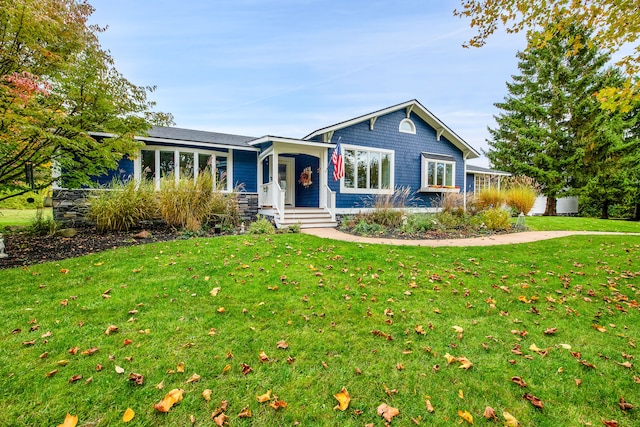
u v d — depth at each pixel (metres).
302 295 3.97
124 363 2.49
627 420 2.07
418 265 5.41
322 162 11.44
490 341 3.01
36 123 5.79
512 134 22.55
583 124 19.52
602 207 20.84
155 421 1.94
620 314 3.72
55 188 8.62
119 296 3.76
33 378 2.27
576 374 2.53
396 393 2.25
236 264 5.12
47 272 4.50
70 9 6.33
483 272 5.17
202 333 2.99
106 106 6.69
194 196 8.56
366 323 3.29
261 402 2.12
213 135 13.09
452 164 14.45
